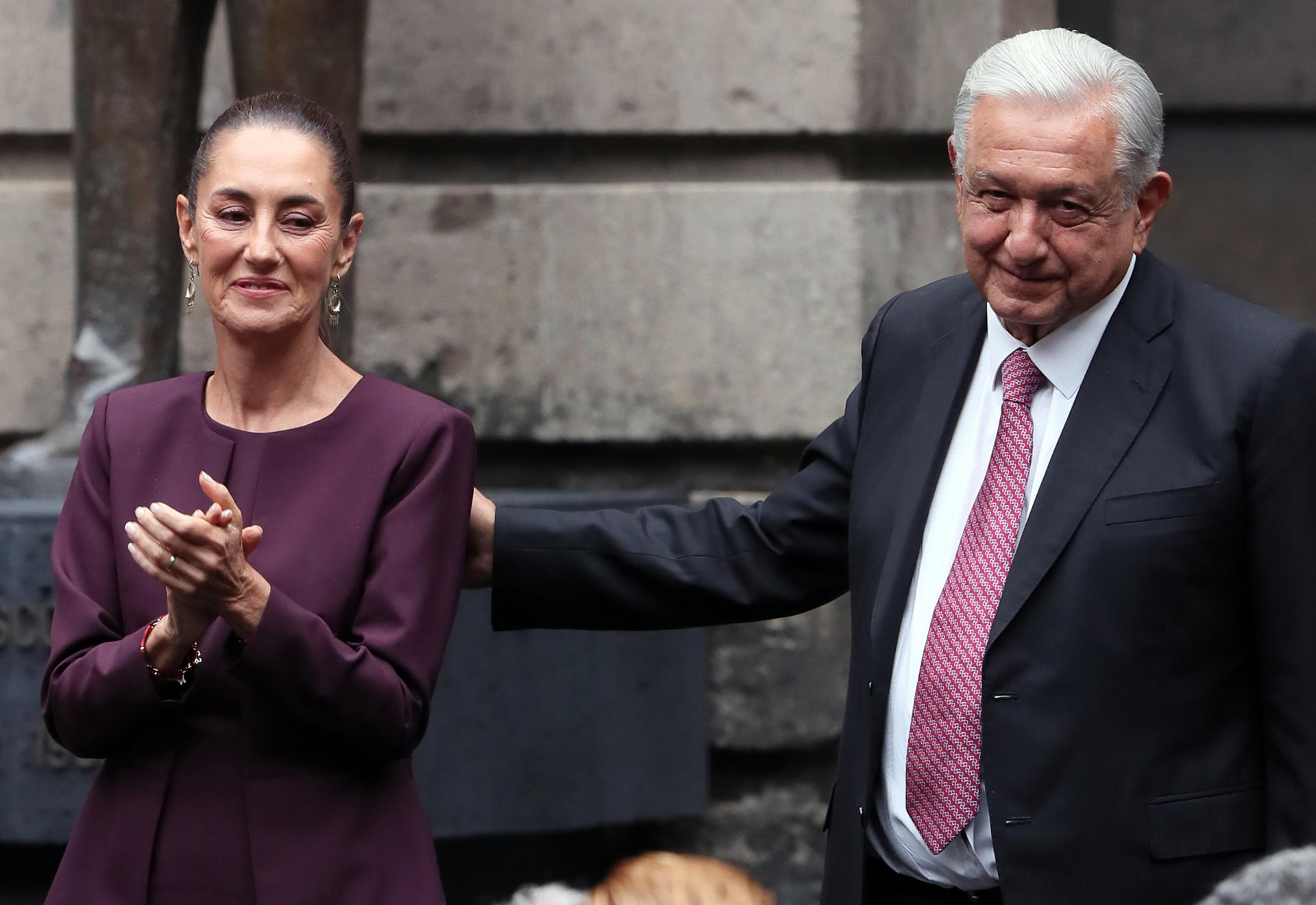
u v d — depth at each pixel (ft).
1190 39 54.60
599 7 47.70
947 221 48.34
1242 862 22.94
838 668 47.47
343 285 40.57
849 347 47.85
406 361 47.65
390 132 47.70
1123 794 22.71
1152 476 22.98
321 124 23.15
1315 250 55.06
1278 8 54.60
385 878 22.40
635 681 42.01
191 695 22.11
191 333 46.57
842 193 47.91
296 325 22.71
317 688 21.20
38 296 48.75
